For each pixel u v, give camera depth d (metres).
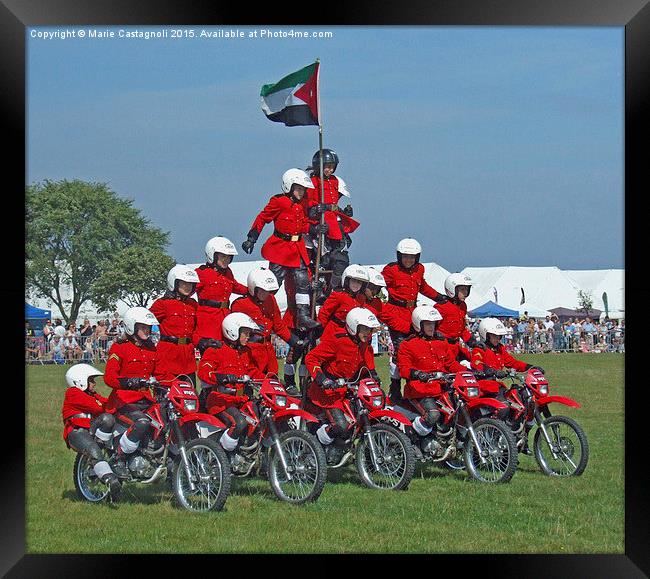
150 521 10.05
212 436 10.73
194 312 12.51
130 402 10.49
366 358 11.45
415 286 14.02
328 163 15.12
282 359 28.16
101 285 50.72
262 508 10.48
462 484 11.71
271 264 14.38
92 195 51.38
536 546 9.70
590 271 42.50
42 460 13.90
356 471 12.40
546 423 12.18
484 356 12.34
